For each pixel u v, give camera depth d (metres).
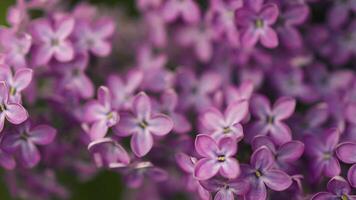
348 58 0.45
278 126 0.40
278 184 0.38
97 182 0.50
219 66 0.46
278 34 0.42
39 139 0.40
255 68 0.44
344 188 0.38
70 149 0.43
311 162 0.40
